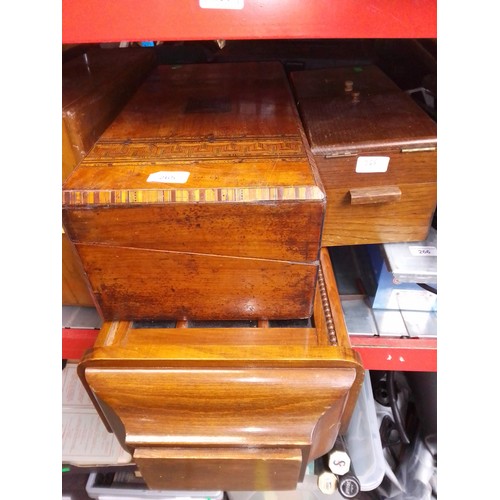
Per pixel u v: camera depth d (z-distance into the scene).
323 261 0.60
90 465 0.76
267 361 0.45
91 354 0.46
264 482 0.53
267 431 0.45
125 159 0.46
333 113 0.59
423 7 0.37
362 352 0.57
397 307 0.61
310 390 0.45
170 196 0.40
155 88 0.69
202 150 0.48
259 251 0.44
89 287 0.48
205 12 0.38
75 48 0.73
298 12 0.38
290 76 0.77
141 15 0.38
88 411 0.79
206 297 0.48
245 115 0.57
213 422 0.46
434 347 0.56
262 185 0.41
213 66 0.81
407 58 0.88
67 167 0.51
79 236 0.43
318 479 0.77
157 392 0.45
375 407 0.90
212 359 0.45
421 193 0.54
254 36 0.39
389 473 0.84
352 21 0.38
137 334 0.49
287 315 0.50
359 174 0.52
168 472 0.50
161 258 0.44
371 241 0.58
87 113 0.52
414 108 0.59
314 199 0.40
